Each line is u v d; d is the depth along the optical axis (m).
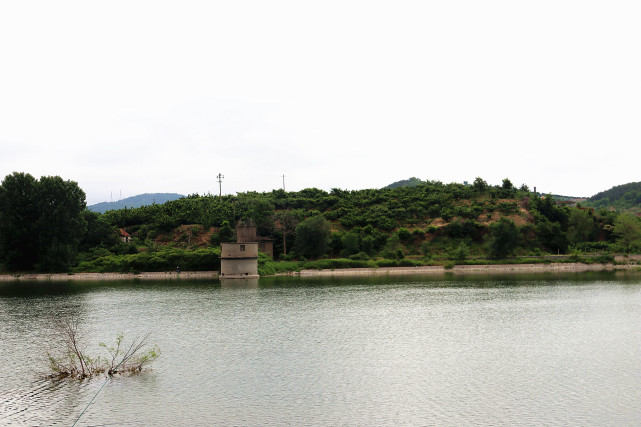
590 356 41.41
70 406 30.36
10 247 124.62
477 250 148.50
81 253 136.12
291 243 143.38
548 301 73.25
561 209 171.00
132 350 44.81
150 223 159.88
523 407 30.00
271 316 62.28
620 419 28.06
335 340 48.28
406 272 129.00
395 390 33.19
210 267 125.75
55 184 127.94
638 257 142.62
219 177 185.00
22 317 63.12
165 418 28.48
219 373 37.16
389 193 189.38
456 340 48.00
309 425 27.52
